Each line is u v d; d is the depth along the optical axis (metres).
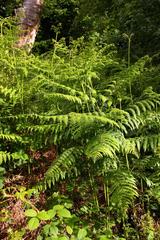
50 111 3.32
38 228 2.67
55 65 3.70
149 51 5.52
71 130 3.02
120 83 3.26
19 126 3.29
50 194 3.20
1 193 2.94
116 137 2.84
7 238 2.55
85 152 2.72
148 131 3.17
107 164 2.87
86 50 4.45
